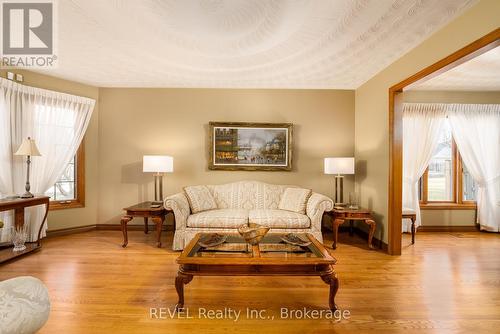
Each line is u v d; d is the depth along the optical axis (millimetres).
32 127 3250
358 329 1609
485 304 1904
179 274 1786
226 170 3992
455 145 4234
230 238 2277
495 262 2742
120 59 3010
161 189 3738
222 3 1938
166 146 4016
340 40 2506
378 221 3289
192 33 2395
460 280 2303
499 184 4035
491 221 4020
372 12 2049
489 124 4070
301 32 2359
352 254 2988
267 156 3988
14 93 3094
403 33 2355
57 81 3586
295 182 4035
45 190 3381
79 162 3832
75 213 3783
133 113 4012
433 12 2037
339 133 4051
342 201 3664
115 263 2641
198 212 3324
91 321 1663
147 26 2289
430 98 4098
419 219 4035
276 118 4039
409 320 1704
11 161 3078
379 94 3301
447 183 4234
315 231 3037
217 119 4035
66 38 2531
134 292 2045
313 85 3891
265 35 2414
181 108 4031
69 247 3146
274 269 1746
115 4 1982
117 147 4000
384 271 2496
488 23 1816
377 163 3332
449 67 2258
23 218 3070
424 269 2547
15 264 2592
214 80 3709
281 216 3100
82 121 3740
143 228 3975
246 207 3621
